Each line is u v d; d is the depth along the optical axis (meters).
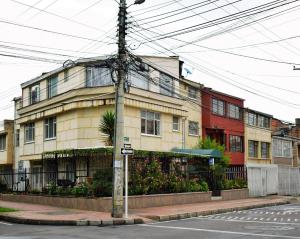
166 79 33.38
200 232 14.97
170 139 33.38
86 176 24.70
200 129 37.66
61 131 31.98
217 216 21.36
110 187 22.38
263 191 37.00
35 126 36.22
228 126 40.78
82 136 29.77
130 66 27.91
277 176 39.75
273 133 49.75
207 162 31.08
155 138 31.84
